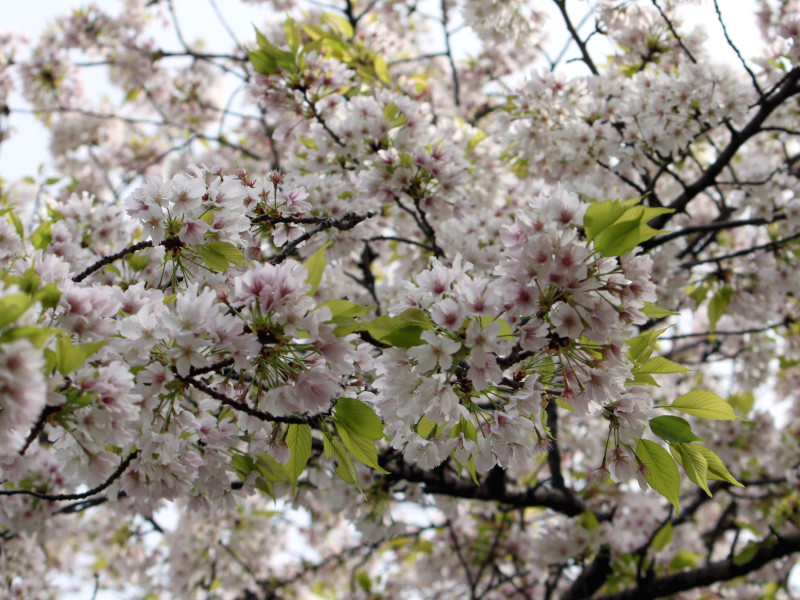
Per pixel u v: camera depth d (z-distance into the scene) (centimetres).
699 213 695
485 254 488
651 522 675
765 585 765
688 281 596
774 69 557
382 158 414
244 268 276
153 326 218
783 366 691
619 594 606
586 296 216
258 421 262
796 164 682
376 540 520
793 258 594
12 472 279
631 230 209
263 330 214
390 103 451
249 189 296
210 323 208
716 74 493
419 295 229
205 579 698
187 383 227
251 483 308
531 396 229
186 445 268
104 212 437
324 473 501
